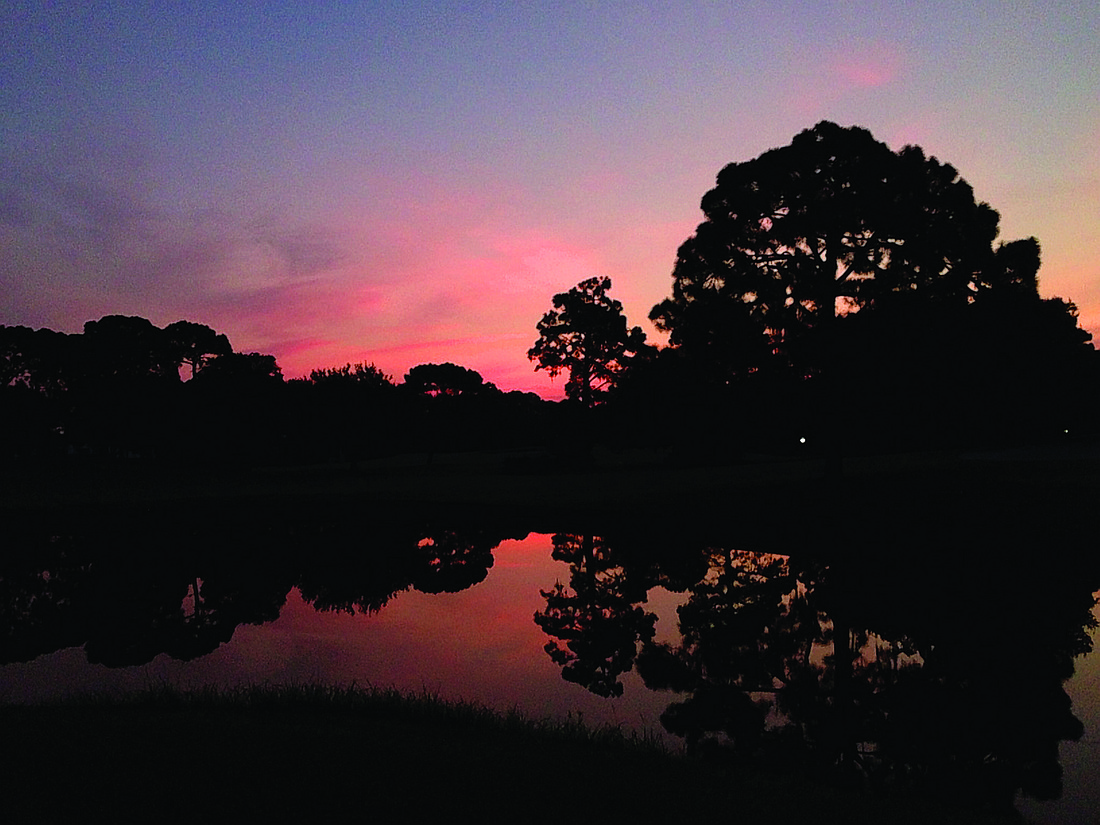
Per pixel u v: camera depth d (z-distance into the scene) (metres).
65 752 6.15
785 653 12.06
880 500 25.38
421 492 40.12
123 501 39.69
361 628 14.37
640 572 19.44
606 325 63.75
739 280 29.91
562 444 63.19
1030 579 15.41
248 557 23.55
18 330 80.62
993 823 5.89
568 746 7.00
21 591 18.70
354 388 70.25
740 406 33.19
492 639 13.39
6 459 73.38
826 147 29.03
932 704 9.45
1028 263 28.09
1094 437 54.94
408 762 6.08
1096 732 8.38
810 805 5.77
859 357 26.91
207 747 6.31
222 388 74.00
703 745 8.27
